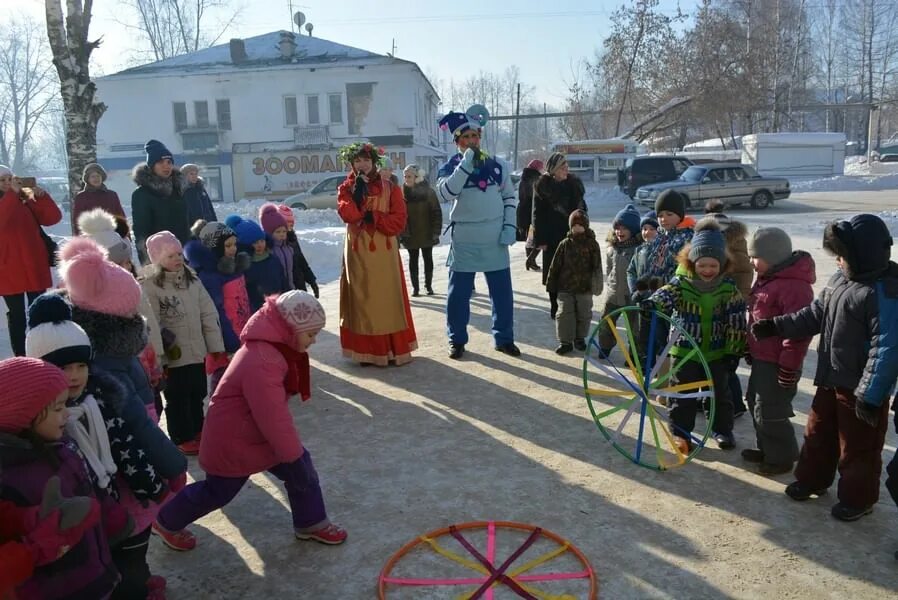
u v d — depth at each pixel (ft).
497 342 21.47
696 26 120.26
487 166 20.18
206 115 112.78
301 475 10.61
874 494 11.07
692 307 13.50
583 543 10.84
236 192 112.88
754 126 144.77
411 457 14.24
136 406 8.84
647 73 117.50
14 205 20.11
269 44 119.34
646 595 9.50
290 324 10.07
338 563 10.57
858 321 10.38
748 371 19.54
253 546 11.12
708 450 14.26
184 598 9.78
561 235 24.71
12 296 20.39
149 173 22.48
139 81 111.34
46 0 38.99
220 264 16.02
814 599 9.34
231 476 10.41
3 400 6.43
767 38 141.28
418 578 10.05
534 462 13.87
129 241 14.43
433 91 132.46
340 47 116.37
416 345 20.79
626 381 13.96
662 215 17.49
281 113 111.86
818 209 74.43
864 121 201.05
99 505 7.09
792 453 12.80
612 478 13.08
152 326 12.95
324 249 42.80
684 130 129.08
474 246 20.30
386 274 19.90
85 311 9.11
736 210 77.66
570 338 21.13
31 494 6.57
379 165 19.69
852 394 10.66
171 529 10.71
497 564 10.32
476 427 15.72
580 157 98.43
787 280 11.96
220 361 16.31
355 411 16.93
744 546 10.66
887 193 90.84
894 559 10.20
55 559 6.38
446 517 11.80
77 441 7.70
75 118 40.50
